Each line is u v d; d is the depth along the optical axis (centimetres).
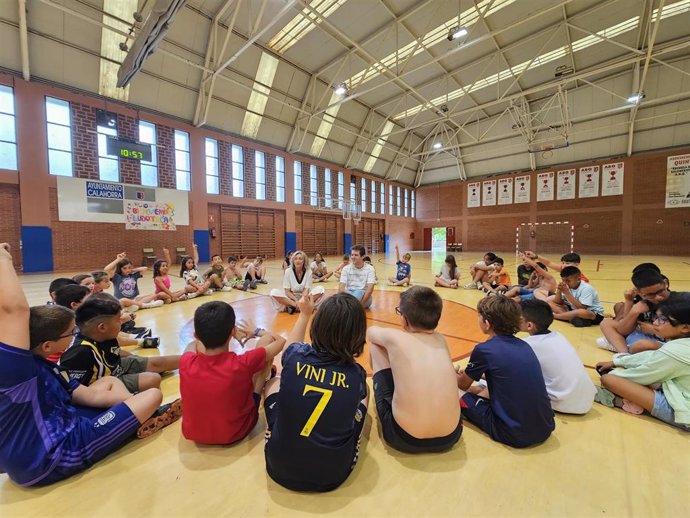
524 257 386
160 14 495
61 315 118
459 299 467
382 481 115
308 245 1580
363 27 941
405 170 2084
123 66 704
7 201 774
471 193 1966
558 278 705
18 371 100
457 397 125
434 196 2123
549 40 1005
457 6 868
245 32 955
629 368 166
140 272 424
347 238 1764
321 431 100
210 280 526
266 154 1343
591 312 303
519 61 1141
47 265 820
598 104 1350
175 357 205
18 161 773
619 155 1488
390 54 1070
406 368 122
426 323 130
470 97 1409
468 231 1989
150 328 319
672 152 1368
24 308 104
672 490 109
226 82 1075
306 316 171
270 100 1217
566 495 107
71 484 113
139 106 962
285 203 1427
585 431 144
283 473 105
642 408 156
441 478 116
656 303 206
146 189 989
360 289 407
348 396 104
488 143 1805
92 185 886
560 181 1648
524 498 106
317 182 1584
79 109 858
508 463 124
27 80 773
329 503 104
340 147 1609
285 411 102
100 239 908
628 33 998
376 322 346
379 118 1590
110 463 124
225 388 127
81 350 148
